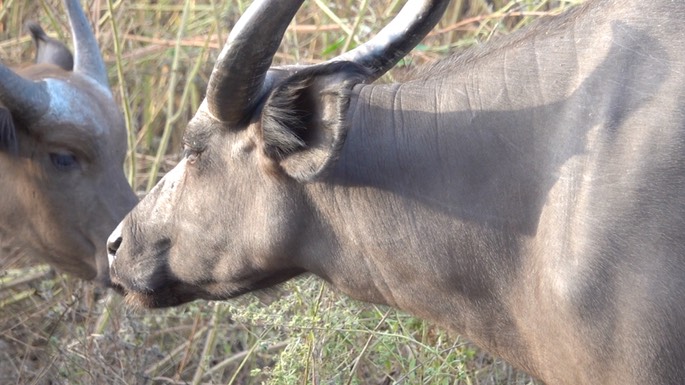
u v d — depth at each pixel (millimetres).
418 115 9883
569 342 9070
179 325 16641
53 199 15594
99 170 15641
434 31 18016
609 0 9492
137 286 10953
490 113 9555
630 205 8688
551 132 9219
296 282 12820
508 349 9938
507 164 9414
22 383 15500
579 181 8914
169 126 18781
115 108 16125
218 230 10383
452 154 9672
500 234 9484
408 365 13453
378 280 10219
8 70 15094
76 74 16359
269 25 9141
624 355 8781
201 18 22719
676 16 9086
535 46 9625
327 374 12938
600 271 8734
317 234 10227
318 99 9125
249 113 9875
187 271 10711
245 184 10148
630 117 8852
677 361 8664
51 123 15336
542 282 9148
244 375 15688
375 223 9969
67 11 17125
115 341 15039
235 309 13227
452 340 13289
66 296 16828
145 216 10898
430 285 9953
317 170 9297
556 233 9000
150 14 22781
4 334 16172
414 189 9805
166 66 21031
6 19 22203
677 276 8570
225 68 9430
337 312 12781
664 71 8875
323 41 20359
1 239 16203
